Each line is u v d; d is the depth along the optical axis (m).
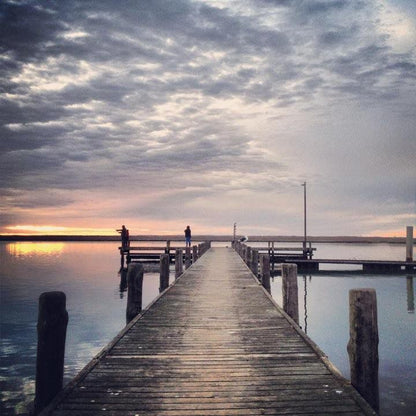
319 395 4.03
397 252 67.94
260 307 8.62
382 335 12.19
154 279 27.61
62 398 3.86
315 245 104.56
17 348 11.03
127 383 4.33
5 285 24.58
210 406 3.79
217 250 33.22
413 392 7.59
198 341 6.01
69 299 19.38
